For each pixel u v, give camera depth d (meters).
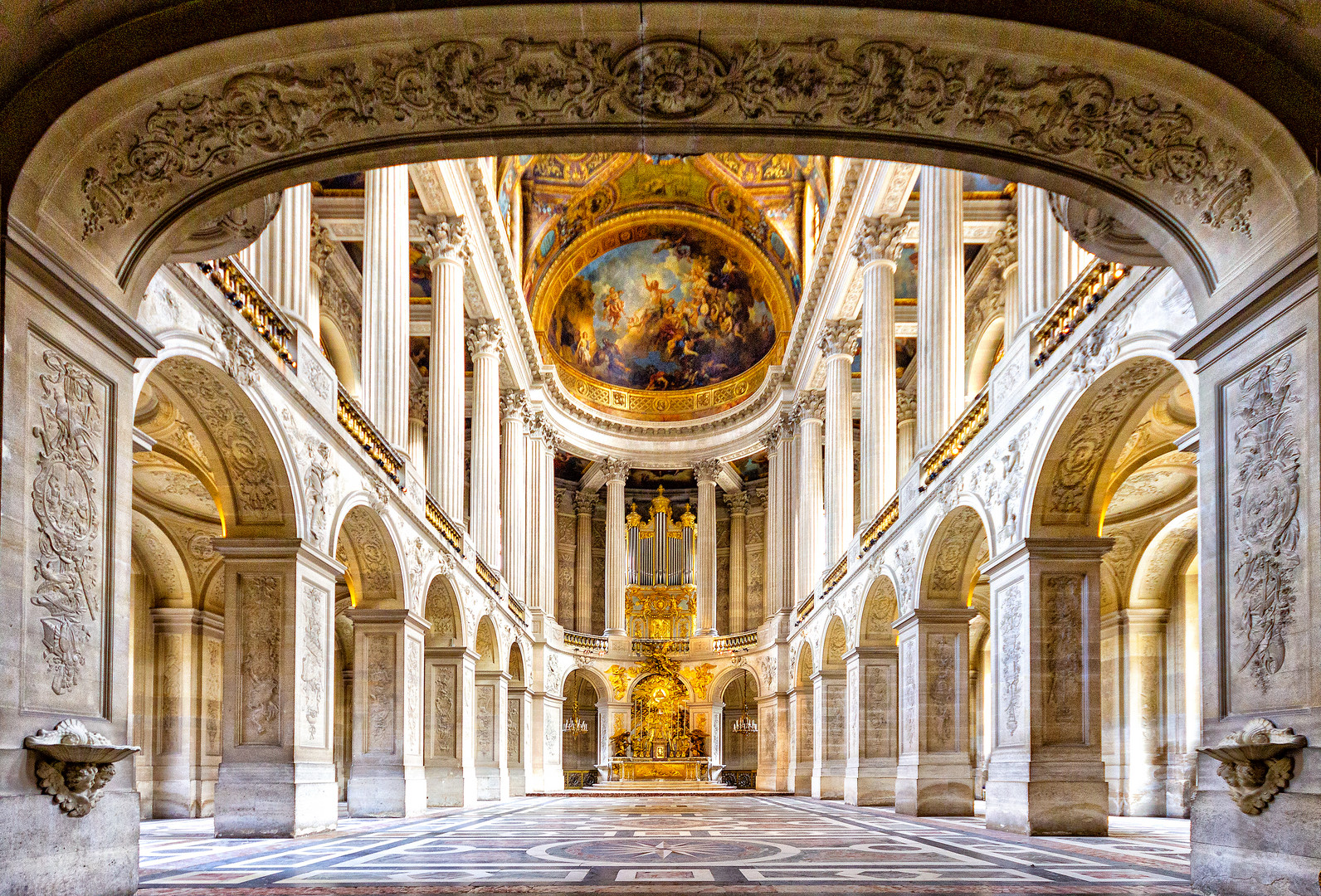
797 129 7.43
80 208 6.82
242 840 11.03
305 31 6.34
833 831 12.77
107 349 7.09
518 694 30.02
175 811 17.23
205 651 17.95
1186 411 12.32
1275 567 6.65
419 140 7.40
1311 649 6.25
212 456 11.09
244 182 7.43
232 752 11.27
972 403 14.70
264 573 11.42
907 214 22.59
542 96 7.06
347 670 24.98
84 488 6.78
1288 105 6.52
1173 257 7.75
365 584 16.23
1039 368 11.87
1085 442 11.30
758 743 35.88
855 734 21.33
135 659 17.41
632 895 6.61
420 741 17.16
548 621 33.97
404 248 17.72
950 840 11.31
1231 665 7.05
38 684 6.21
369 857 9.22
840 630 25.84
